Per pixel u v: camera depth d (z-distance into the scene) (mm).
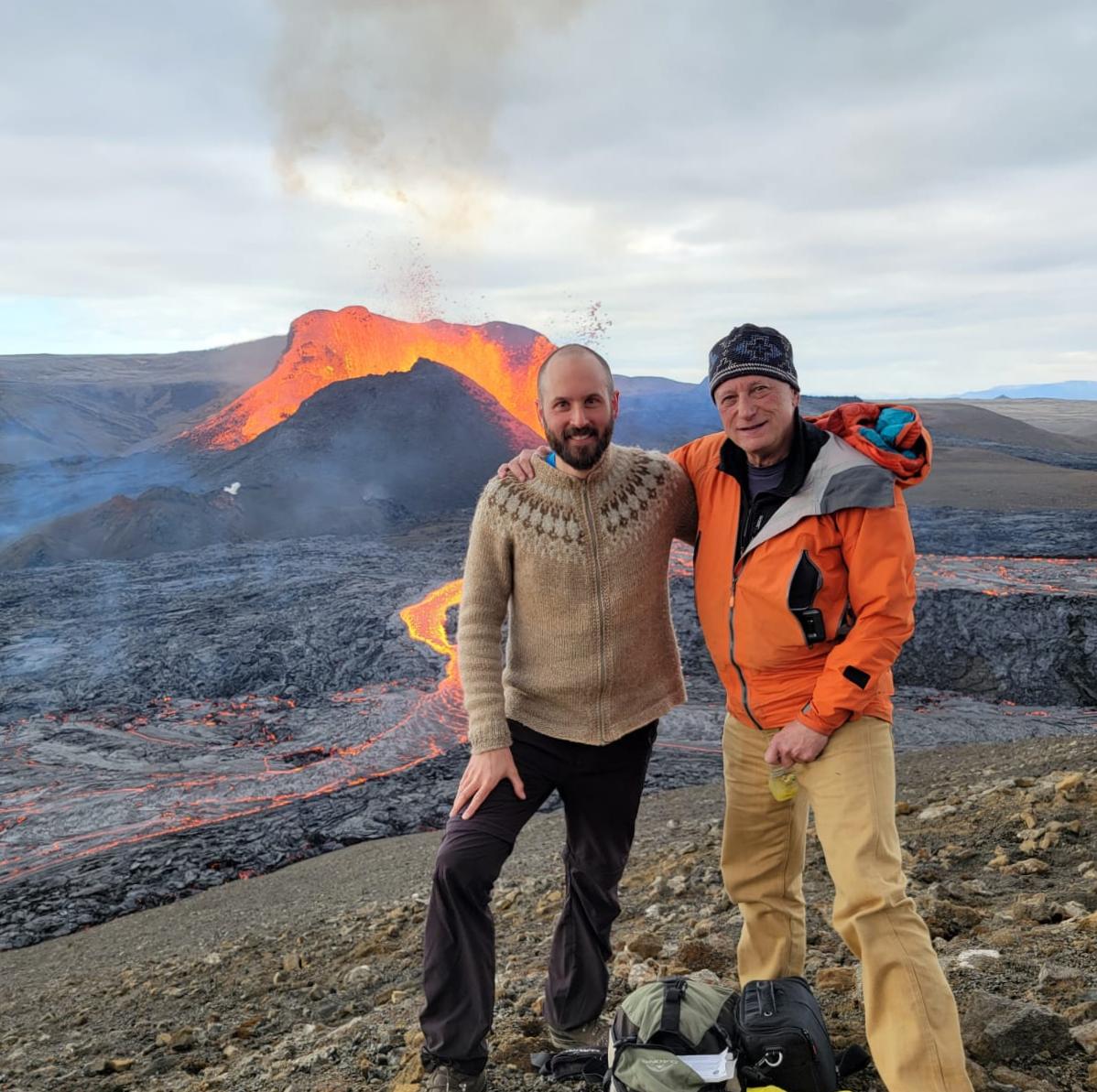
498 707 3131
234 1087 3768
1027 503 66000
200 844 20141
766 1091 2459
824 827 2670
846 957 3830
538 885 7535
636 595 3168
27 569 61375
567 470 3055
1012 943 3641
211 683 36938
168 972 7699
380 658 38938
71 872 18750
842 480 2686
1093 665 34000
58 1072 4945
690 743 25359
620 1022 2691
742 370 2787
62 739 30609
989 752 13219
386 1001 4910
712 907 5258
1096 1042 2707
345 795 23484
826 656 2828
